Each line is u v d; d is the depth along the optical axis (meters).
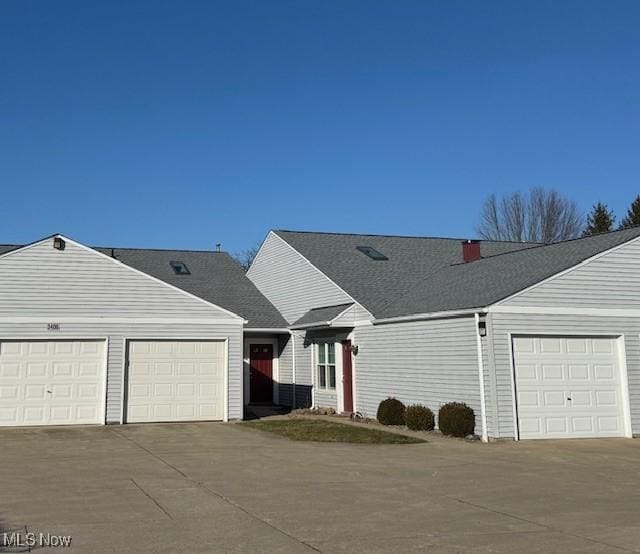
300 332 26.67
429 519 8.26
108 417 19.27
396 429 18.81
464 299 18.30
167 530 7.62
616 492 10.14
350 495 9.72
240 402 20.67
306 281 26.72
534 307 17.05
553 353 17.16
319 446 15.26
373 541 7.20
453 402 17.48
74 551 6.73
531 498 9.62
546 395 16.92
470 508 8.92
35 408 18.73
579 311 17.48
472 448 15.09
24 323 18.81
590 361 17.47
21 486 10.30
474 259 25.36
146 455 13.69
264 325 27.08
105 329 19.55
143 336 19.92
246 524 7.93
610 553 6.79
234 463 12.70
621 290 18.03
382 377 21.17
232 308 28.14
